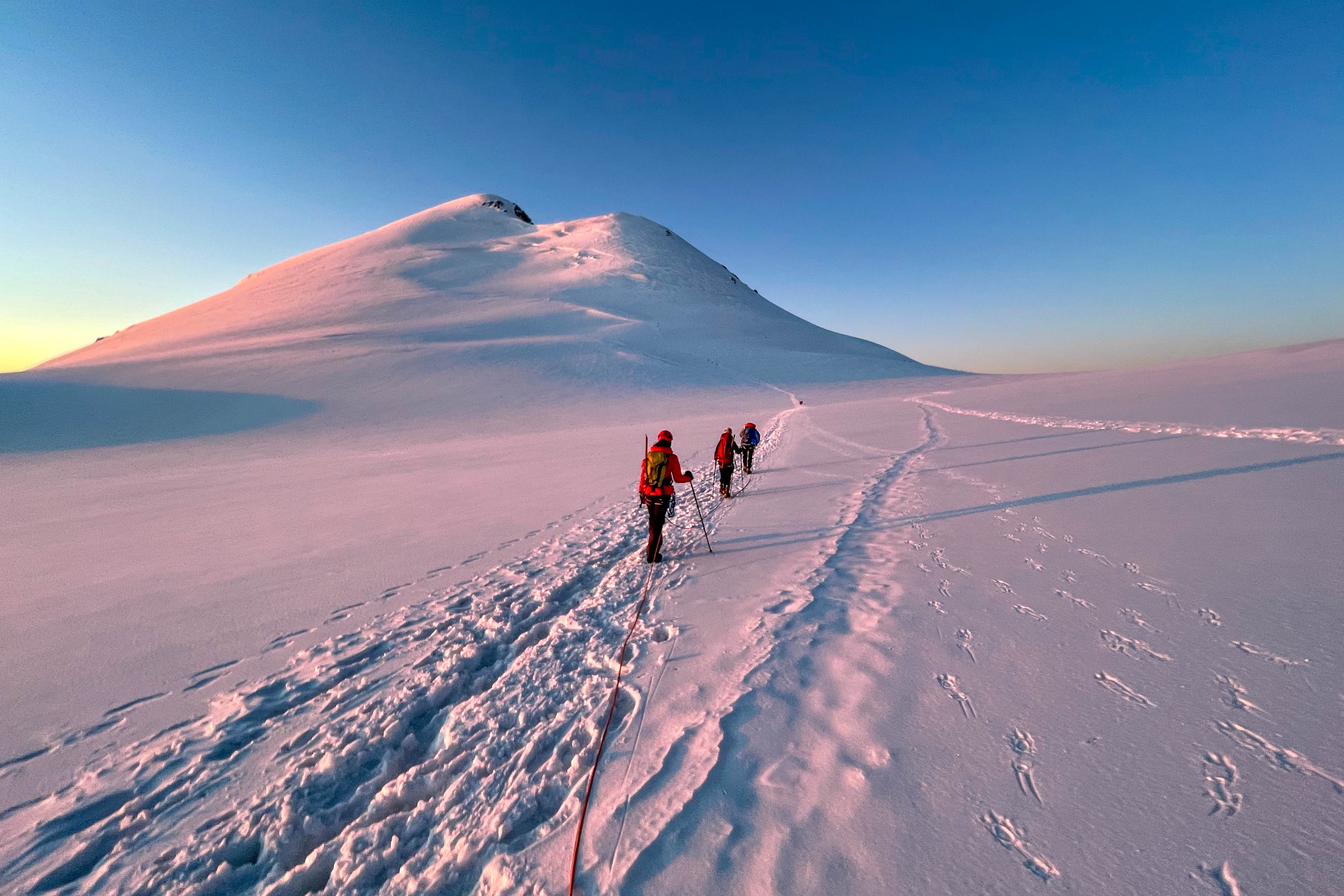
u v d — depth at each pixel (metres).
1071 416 14.52
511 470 16.09
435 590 6.20
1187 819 2.10
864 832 2.20
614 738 3.05
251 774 3.21
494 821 2.57
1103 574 4.52
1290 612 3.52
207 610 5.90
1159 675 3.04
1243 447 8.41
